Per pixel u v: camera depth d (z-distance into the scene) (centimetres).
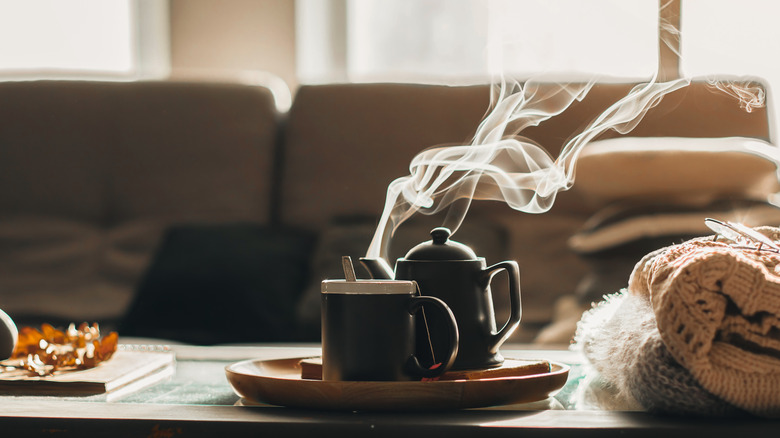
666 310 156
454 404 161
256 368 179
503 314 350
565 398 173
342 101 411
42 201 405
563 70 391
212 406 164
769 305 155
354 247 360
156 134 412
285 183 404
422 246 174
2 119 412
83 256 393
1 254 391
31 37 523
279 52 524
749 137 366
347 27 522
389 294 165
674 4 338
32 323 368
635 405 163
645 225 303
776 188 337
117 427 158
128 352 197
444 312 164
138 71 528
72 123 412
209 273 345
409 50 516
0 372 181
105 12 528
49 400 169
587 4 382
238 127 412
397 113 405
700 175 335
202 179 406
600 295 297
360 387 160
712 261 156
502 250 363
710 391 155
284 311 339
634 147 349
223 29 526
